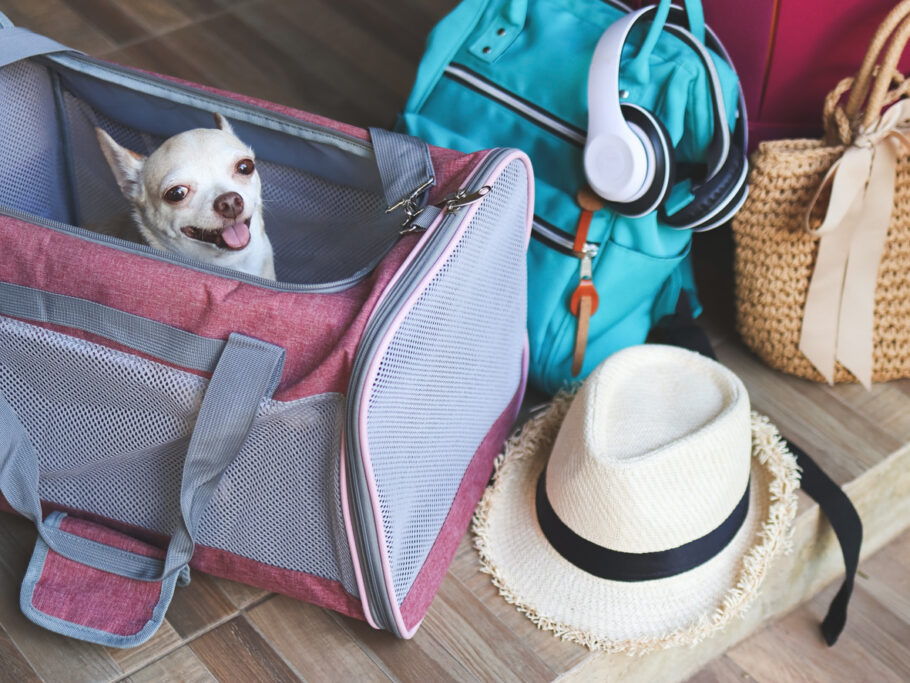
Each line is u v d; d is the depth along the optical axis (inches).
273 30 79.6
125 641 40.1
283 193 46.7
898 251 51.3
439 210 38.4
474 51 51.9
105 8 79.7
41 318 37.9
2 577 44.1
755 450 48.1
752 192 51.4
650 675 47.4
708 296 61.6
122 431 39.9
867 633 53.2
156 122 46.9
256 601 44.3
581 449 41.9
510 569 45.2
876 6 50.4
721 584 43.5
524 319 47.9
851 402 56.1
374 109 72.9
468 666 42.4
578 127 48.5
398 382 35.4
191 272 36.3
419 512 40.1
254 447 37.5
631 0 55.5
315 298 35.8
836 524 48.2
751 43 53.2
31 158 47.6
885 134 48.2
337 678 41.6
